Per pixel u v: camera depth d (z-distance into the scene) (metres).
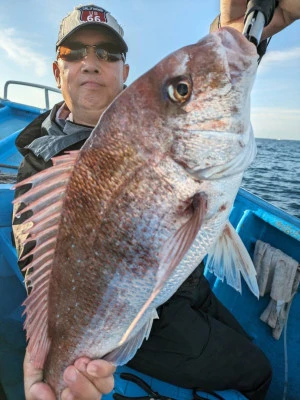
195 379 0.52
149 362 0.52
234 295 0.77
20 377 0.69
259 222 0.81
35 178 0.39
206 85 0.37
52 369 0.44
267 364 0.58
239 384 0.55
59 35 0.70
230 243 0.45
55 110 0.73
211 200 0.39
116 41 0.68
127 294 0.40
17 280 0.78
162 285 0.36
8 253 0.76
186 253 0.40
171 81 0.37
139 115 0.38
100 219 0.39
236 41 0.37
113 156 0.38
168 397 0.49
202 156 0.38
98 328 0.42
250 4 0.40
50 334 0.44
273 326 0.72
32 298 0.43
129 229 0.38
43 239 0.42
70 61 0.67
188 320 0.54
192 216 0.38
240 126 0.38
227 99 0.37
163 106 0.38
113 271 0.39
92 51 0.66
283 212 0.85
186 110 0.37
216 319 0.63
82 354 0.43
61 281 0.42
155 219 0.38
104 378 0.41
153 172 0.38
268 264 0.73
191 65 0.37
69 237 0.40
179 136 0.38
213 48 0.37
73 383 0.41
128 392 0.49
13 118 1.68
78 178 0.40
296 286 0.72
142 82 0.38
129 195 0.38
